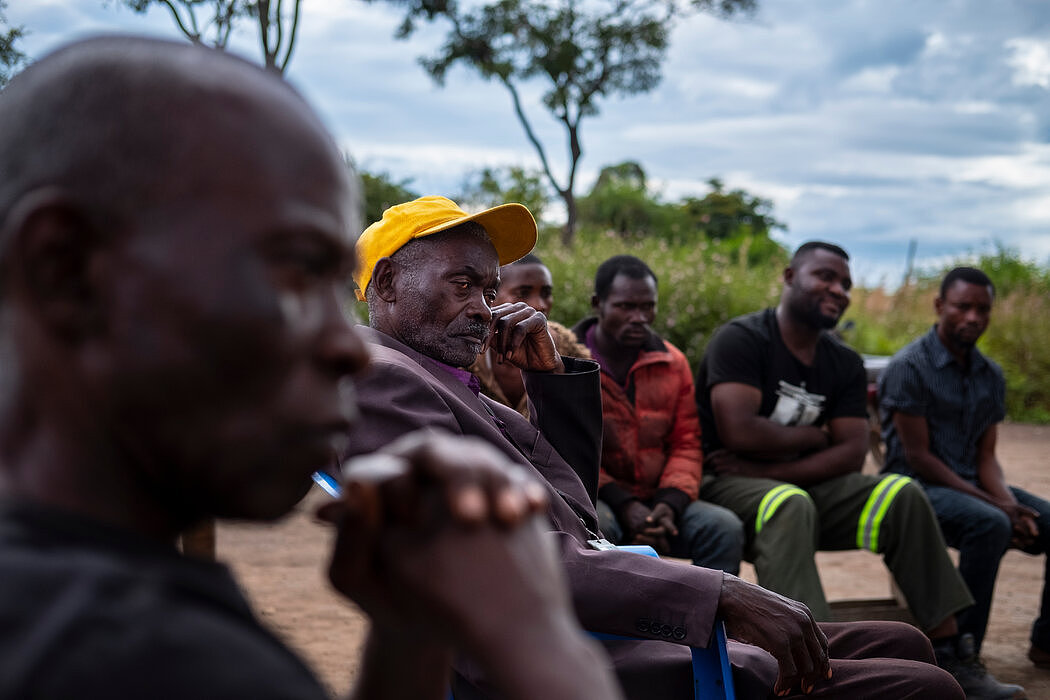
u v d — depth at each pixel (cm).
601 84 2223
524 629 45
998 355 1311
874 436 514
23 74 52
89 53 50
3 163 50
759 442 413
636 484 405
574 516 225
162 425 48
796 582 367
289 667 51
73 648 44
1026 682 410
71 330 48
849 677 220
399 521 47
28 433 51
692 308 936
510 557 46
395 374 217
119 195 47
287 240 49
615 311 411
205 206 48
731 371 421
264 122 50
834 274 418
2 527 48
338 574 50
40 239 47
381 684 67
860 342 1330
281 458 49
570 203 2239
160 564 51
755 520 388
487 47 2195
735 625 197
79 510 50
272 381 49
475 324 245
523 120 2236
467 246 244
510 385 363
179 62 50
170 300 47
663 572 200
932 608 381
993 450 468
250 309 48
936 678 220
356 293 262
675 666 208
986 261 1722
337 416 51
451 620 46
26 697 43
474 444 49
